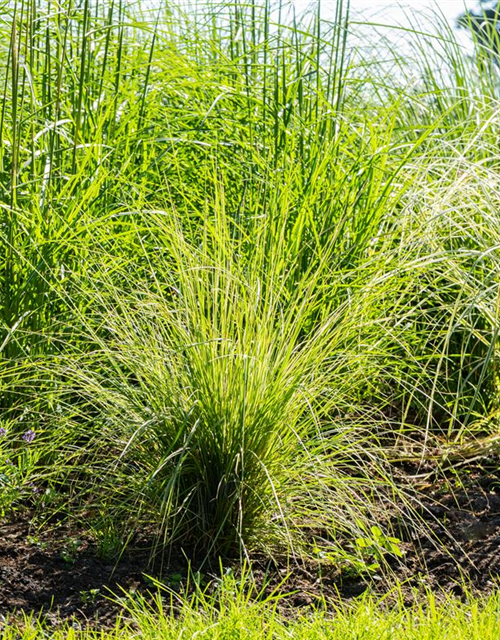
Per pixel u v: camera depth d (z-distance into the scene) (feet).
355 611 10.32
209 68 18.11
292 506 12.16
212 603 9.99
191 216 16.84
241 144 16.80
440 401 16.21
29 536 11.69
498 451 14.67
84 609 10.21
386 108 19.44
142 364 12.23
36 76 17.01
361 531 12.53
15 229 13.93
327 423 13.44
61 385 13.67
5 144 15.53
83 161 15.29
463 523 12.96
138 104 17.16
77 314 13.16
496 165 17.99
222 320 12.16
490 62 21.58
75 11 16.90
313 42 18.76
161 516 11.89
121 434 12.66
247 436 11.69
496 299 14.83
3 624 9.50
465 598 11.09
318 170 16.26
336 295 15.35
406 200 17.38
